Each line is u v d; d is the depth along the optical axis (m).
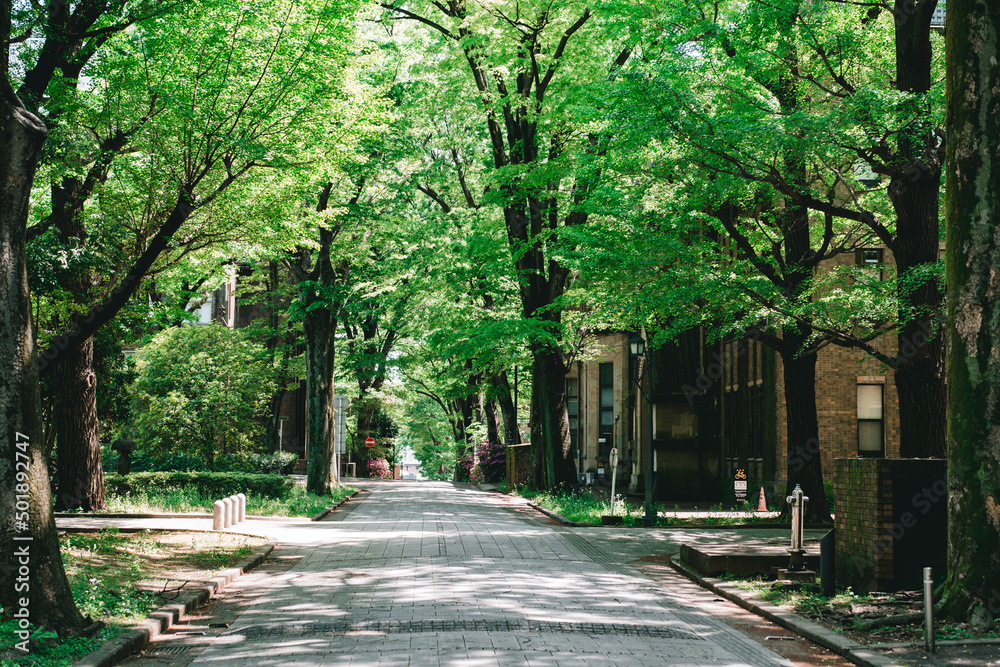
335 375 50.69
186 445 33.09
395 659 7.83
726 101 17.86
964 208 9.62
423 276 35.47
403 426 71.25
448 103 32.56
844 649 8.48
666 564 15.82
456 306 35.66
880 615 9.78
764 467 31.55
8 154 8.47
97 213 17.44
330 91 16.75
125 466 31.67
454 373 44.81
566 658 7.91
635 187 20.69
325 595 11.53
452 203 40.09
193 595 10.99
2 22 8.54
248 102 16.38
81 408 23.75
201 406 33.25
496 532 20.61
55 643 7.84
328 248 33.28
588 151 24.69
